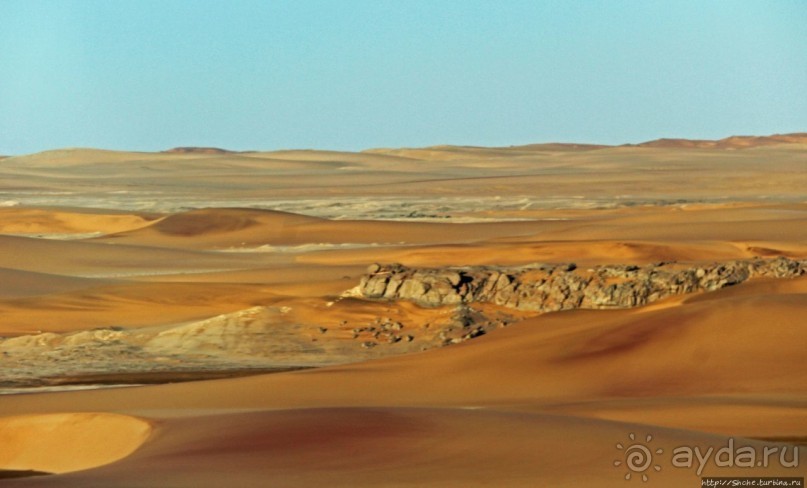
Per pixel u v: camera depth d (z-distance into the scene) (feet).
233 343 252.01
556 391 175.73
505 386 180.65
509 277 270.87
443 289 268.82
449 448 100.17
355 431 108.27
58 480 93.09
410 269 281.74
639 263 342.23
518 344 202.49
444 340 247.70
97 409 173.78
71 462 127.85
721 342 181.57
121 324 282.15
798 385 164.66
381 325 259.39
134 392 191.31
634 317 201.77
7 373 228.63
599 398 167.22
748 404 142.41
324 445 103.40
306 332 257.14
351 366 204.85
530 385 180.14
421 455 98.22
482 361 195.21
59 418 136.46
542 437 102.83
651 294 255.50
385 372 196.24
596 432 104.88
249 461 98.84
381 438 104.78
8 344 253.65
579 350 191.31
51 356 244.63
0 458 134.00
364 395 181.78
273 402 179.22
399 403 172.45
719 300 202.28
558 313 240.32
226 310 291.38
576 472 91.56
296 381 194.49
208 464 98.22
